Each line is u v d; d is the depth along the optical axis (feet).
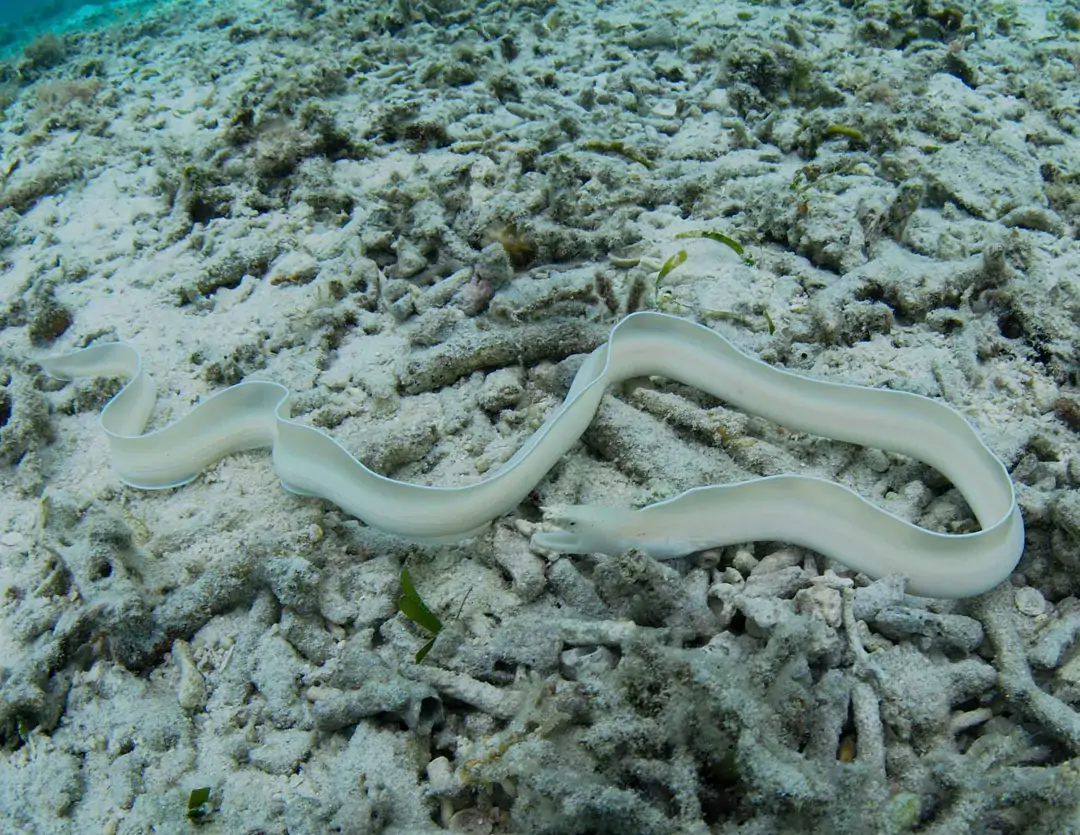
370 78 3.04
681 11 3.32
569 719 0.99
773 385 1.37
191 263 2.07
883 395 1.29
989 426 1.39
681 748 0.92
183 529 1.35
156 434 1.43
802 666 0.97
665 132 2.43
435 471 1.42
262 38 3.88
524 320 1.61
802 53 2.52
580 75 2.88
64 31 5.57
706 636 1.11
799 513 1.17
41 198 2.57
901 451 1.30
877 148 2.20
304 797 1.00
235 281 1.98
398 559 1.26
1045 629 1.12
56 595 1.32
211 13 4.67
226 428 1.48
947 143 2.24
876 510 1.12
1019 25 3.14
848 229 1.76
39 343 1.92
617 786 0.92
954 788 0.91
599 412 1.38
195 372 1.73
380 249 1.91
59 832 1.03
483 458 1.40
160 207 2.39
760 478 1.16
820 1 3.30
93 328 1.89
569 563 1.18
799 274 1.74
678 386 1.50
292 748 1.07
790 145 2.27
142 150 2.79
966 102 2.45
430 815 1.00
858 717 1.01
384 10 3.57
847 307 1.59
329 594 1.21
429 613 1.11
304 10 3.98
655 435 1.35
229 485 1.45
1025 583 1.19
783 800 0.84
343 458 1.27
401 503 1.22
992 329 1.58
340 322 1.73
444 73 2.87
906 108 2.38
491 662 1.11
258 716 1.13
